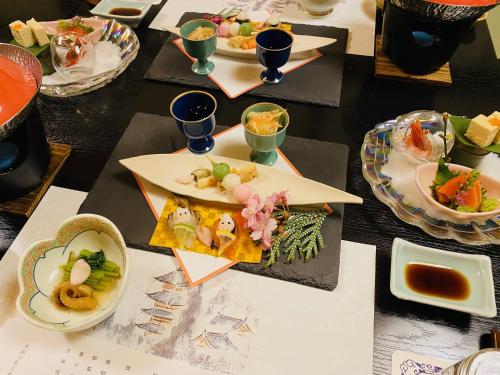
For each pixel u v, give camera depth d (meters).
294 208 0.80
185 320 0.69
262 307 0.70
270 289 0.72
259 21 1.23
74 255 0.73
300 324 0.68
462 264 0.73
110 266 0.72
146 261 0.76
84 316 0.67
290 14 1.26
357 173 0.89
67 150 0.94
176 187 0.82
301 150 0.91
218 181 0.82
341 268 0.75
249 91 1.05
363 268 0.75
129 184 0.86
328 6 1.22
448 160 0.83
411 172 0.85
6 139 0.81
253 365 0.65
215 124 0.93
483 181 0.77
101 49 1.12
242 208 0.81
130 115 1.03
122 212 0.82
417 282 0.71
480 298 0.69
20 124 0.73
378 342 0.67
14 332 0.68
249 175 0.82
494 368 0.52
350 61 1.13
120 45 1.16
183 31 1.06
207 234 0.77
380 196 0.81
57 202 0.86
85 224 0.72
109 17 1.20
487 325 0.68
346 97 1.04
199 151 0.91
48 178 0.89
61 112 1.03
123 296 0.72
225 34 1.13
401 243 0.74
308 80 1.07
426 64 1.02
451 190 0.76
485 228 0.76
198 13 1.27
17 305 0.62
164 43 1.18
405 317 0.69
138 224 0.80
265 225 0.74
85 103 1.05
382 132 0.93
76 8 1.32
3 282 0.74
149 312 0.70
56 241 0.71
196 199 0.83
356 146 0.94
